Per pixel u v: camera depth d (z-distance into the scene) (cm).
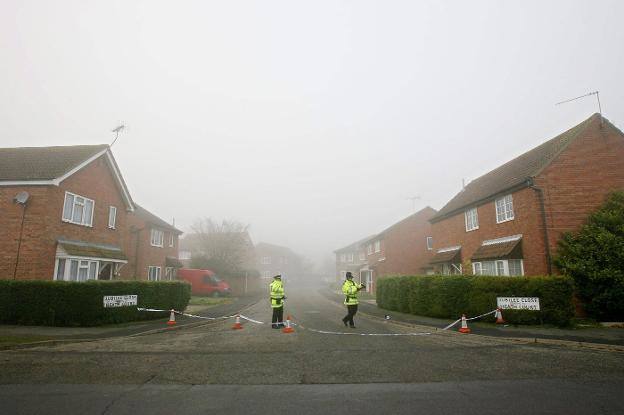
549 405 558
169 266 3319
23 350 970
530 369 773
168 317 1731
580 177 1769
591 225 1636
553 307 1347
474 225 2403
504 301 1414
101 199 2095
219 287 3459
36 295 1345
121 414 530
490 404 564
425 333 1266
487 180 2569
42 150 2070
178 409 549
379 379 703
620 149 1808
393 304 2098
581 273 1527
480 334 1191
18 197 1620
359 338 1160
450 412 534
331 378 709
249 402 578
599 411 534
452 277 1598
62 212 1745
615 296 1449
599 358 876
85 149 2058
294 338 1162
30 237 1611
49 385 662
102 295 1391
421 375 729
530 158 2134
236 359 864
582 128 1819
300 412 537
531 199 1780
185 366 799
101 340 1116
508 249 1881
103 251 2033
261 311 2167
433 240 3086
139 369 773
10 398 592
